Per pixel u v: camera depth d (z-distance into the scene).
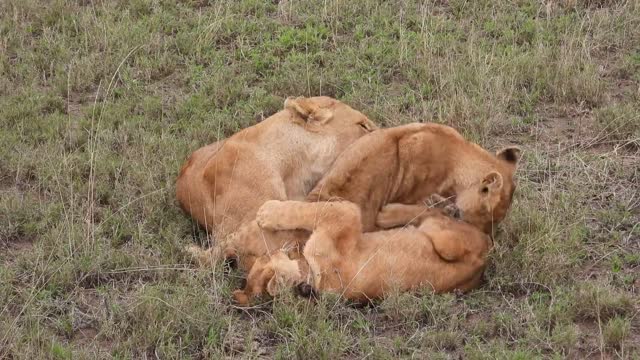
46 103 15.00
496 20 16.59
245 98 14.99
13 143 13.80
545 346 9.79
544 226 11.36
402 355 9.76
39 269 11.04
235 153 11.55
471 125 13.70
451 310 10.29
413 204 11.51
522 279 10.77
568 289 10.61
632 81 15.12
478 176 11.18
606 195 12.44
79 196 12.56
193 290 10.49
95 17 17.17
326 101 12.20
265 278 10.32
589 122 14.19
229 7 17.11
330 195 11.33
